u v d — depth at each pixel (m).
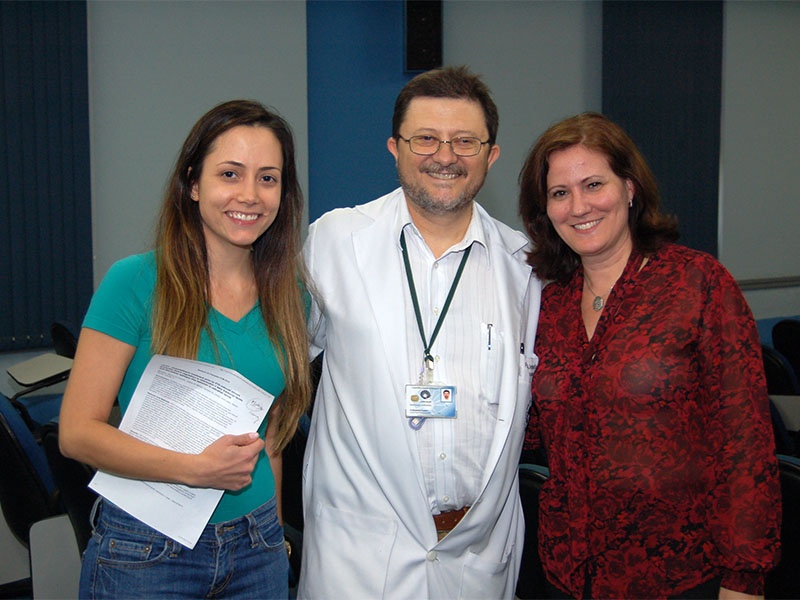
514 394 1.68
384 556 1.66
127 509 1.38
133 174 4.71
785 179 6.69
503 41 5.96
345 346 1.72
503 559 1.76
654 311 1.54
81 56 4.45
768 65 6.50
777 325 4.00
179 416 1.39
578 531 1.56
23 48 4.25
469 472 1.68
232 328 1.48
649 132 6.25
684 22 6.29
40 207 4.38
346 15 5.41
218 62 4.88
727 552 1.45
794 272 6.82
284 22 5.07
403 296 1.73
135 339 1.39
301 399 1.57
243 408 1.41
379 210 1.85
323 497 1.77
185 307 1.40
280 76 5.09
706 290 1.52
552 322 1.73
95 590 1.40
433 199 1.69
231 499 1.47
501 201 6.10
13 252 4.32
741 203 6.55
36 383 2.85
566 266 1.77
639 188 1.60
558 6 6.12
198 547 1.44
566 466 1.59
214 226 1.42
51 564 2.28
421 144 1.67
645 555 1.52
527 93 6.09
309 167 5.41
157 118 4.74
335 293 1.75
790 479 1.65
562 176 1.59
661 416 1.50
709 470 1.50
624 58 6.20
